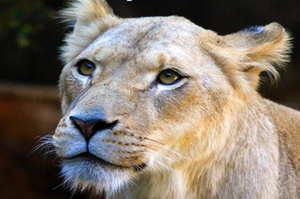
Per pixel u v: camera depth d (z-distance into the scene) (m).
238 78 6.17
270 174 6.15
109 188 5.52
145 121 5.29
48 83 22.88
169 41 5.73
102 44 5.75
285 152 6.59
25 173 15.30
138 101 5.31
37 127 15.80
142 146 5.28
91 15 7.15
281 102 19.67
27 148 15.54
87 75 5.86
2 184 14.98
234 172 6.13
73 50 7.17
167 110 5.47
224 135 6.02
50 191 15.27
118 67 5.49
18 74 23.06
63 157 5.16
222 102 5.89
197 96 5.64
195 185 6.27
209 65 5.93
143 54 5.48
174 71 5.51
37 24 19.62
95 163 5.12
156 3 20.81
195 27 6.33
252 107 6.38
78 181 5.26
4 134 15.62
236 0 20.11
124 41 5.71
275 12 19.73
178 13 20.89
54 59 22.50
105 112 4.96
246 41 6.44
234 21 20.52
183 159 5.94
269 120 6.58
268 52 6.34
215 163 6.12
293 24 19.53
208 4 20.53
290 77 19.50
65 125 5.12
